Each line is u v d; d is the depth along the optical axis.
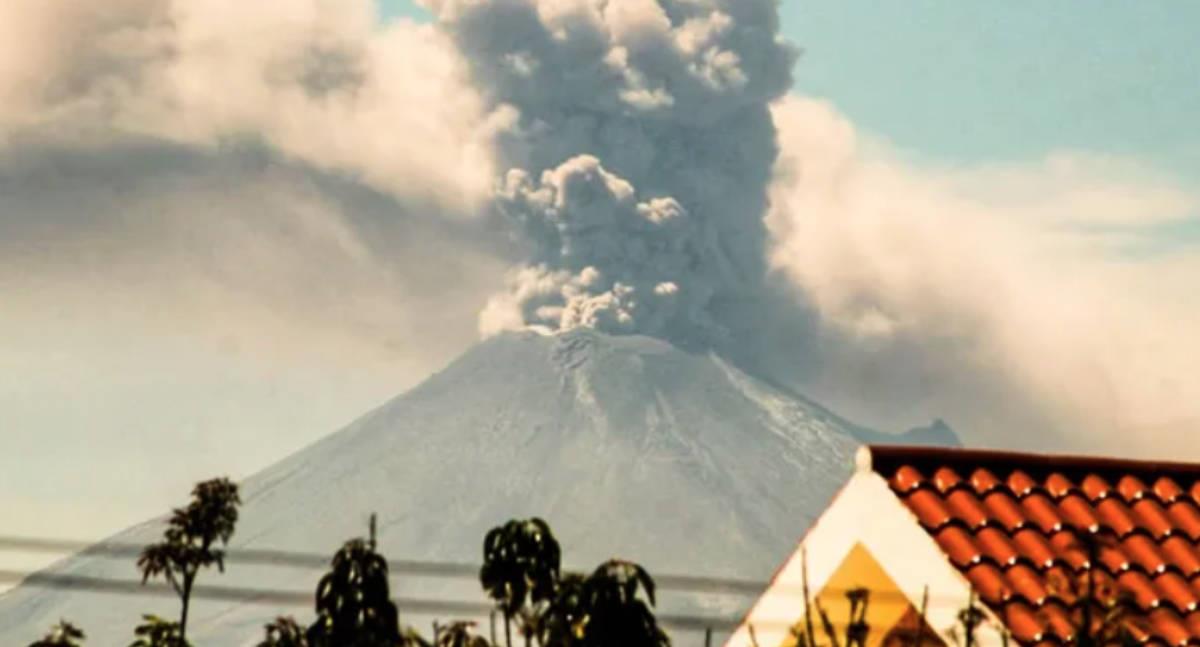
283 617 78.69
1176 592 69.06
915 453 71.31
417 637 78.69
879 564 69.81
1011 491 71.12
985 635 66.62
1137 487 72.75
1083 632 63.97
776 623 72.19
